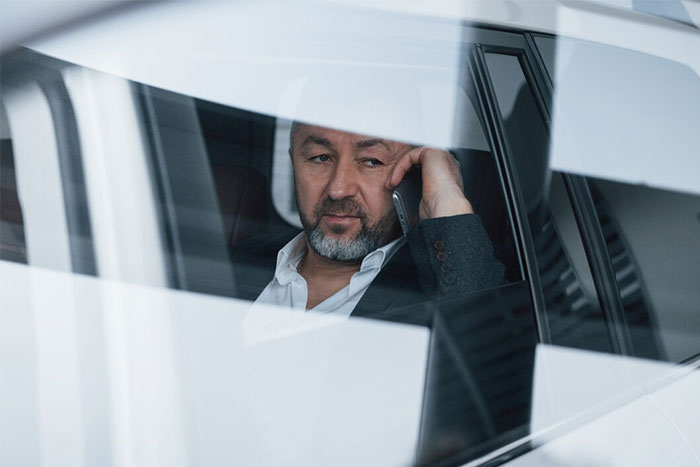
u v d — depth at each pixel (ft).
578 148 5.36
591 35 5.83
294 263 4.65
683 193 5.90
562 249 5.04
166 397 3.46
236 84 4.25
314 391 3.81
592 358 4.91
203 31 4.12
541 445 4.44
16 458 3.14
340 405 3.85
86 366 3.34
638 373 5.13
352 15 4.58
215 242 4.07
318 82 4.53
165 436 3.40
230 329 3.81
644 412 4.99
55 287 3.38
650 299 5.41
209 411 3.52
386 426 3.93
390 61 4.70
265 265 4.51
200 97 4.13
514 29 5.27
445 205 4.80
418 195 4.86
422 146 4.86
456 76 4.92
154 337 3.55
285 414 3.68
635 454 4.79
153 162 3.90
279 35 4.35
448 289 4.60
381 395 3.98
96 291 3.48
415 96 4.81
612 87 5.81
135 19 3.91
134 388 3.40
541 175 5.10
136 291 3.59
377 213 4.86
